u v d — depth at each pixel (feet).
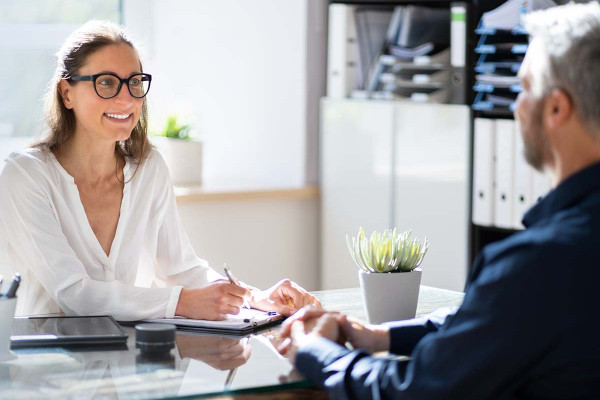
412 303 6.89
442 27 13.98
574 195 4.70
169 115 15.92
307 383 5.31
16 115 16.71
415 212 13.82
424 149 13.58
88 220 7.95
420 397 4.67
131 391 5.04
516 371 4.54
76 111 7.78
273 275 15.42
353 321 6.07
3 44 16.52
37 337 6.08
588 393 4.51
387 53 14.64
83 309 7.14
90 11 17.16
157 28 17.81
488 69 12.73
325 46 15.57
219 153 17.21
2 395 4.94
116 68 7.66
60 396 4.93
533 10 11.82
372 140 14.43
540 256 4.48
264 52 16.11
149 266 8.39
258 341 6.33
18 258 7.82
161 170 8.45
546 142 4.85
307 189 15.42
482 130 12.69
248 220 15.05
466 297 4.82
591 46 4.64
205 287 7.04
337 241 15.28
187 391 5.05
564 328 4.42
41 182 7.68
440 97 13.53
